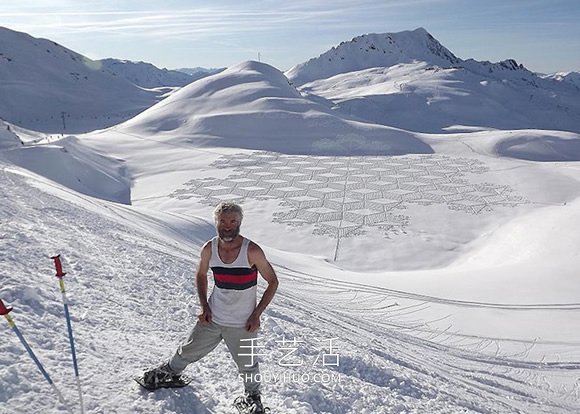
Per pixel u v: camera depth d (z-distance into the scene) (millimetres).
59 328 5461
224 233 3746
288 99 151250
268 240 53656
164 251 17094
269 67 189125
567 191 70750
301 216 61406
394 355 11367
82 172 75062
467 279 33031
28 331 5051
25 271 7633
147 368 5055
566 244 42000
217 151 108312
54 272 8180
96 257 10797
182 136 122938
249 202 67875
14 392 3854
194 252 24531
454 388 9891
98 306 6922
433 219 60188
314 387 5949
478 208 64312
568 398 13750
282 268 31766
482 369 15016
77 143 95375
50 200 20047
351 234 55156
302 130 125062
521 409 10719
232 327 4016
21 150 71062
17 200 16719
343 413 5566
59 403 3891
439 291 29609
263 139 120625
